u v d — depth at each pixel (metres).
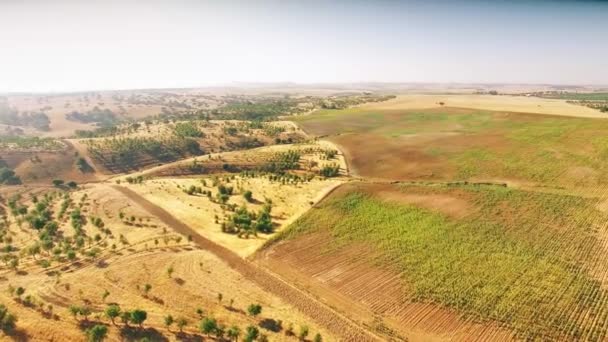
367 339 45.72
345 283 56.62
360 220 74.50
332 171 106.94
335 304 52.09
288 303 52.28
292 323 48.03
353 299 53.00
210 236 72.62
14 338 44.28
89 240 69.69
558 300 50.03
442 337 45.53
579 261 57.97
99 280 56.59
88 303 51.00
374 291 54.47
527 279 54.50
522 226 68.62
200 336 45.38
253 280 57.81
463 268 57.91
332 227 72.75
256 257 64.38
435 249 63.28
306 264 61.88
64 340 44.22
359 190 87.75
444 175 98.31
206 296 53.16
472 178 94.62
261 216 76.75
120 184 108.56
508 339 44.50
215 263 62.34
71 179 128.12
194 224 78.06
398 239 67.06
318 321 48.75
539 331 45.25
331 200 83.44
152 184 106.56
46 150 140.00
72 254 63.03
